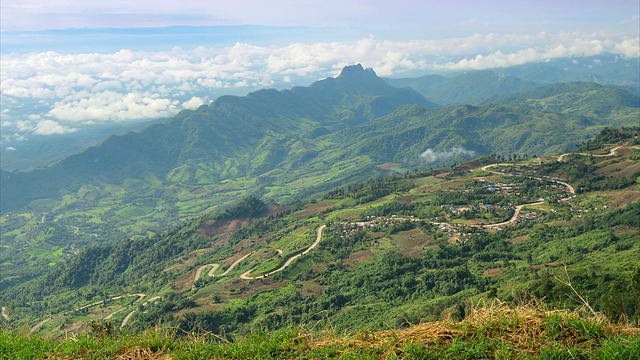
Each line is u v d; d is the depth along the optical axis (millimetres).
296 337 7660
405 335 7223
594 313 7109
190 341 8117
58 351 8148
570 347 6250
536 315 7148
